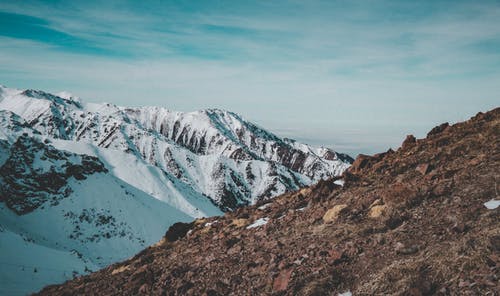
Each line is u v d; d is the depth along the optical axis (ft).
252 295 32.48
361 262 30.60
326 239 37.17
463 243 26.18
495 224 27.48
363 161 61.67
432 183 40.34
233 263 40.37
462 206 32.78
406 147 60.23
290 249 38.24
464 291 22.34
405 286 24.77
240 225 56.70
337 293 28.04
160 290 39.96
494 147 42.93
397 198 38.83
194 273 41.11
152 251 61.62
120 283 47.44
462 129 54.49
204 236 58.18
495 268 22.77
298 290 30.17
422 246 29.17
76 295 49.37
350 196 47.34
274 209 58.54
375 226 35.81
